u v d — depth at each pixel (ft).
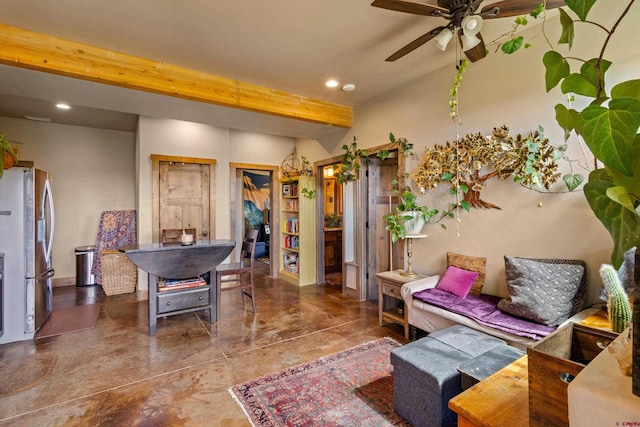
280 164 19.76
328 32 8.14
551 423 2.35
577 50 7.34
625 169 1.58
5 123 15.70
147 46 8.84
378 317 11.96
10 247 9.69
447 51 9.20
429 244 10.95
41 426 5.99
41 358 8.67
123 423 6.08
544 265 7.35
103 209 17.99
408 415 6.00
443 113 10.28
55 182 16.84
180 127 16.17
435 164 10.43
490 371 4.82
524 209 8.31
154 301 10.36
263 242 27.32
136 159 16.69
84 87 9.62
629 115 1.58
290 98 12.52
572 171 7.43
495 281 8.96
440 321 8.51
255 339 9.94
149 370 8.03
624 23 6.66
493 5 5.76
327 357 8.66
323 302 13.99
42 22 7.68
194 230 14.47
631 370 2.00
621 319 3.03
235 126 14.47
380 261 14.55
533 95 8.07
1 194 9.58
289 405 6.59
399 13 7.34
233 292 15.64
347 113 14.11
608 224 1.81
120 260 15.38
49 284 11.88
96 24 7.76
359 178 14.26
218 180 17.22
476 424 2.87
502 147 8.58
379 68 10.30
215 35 8.28
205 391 7.11
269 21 7.63
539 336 6.35
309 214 17.37
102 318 11.88
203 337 10.11
